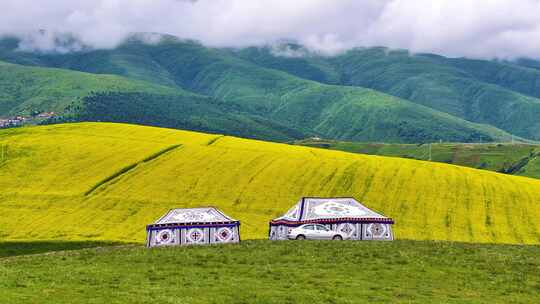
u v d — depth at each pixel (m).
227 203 90.12
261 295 35.28
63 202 88.00
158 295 34.66
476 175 110.44
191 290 36.22
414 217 87.50
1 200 87.94
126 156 108.88
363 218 63.97
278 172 103.81
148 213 85.00
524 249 55.81
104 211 85.12
